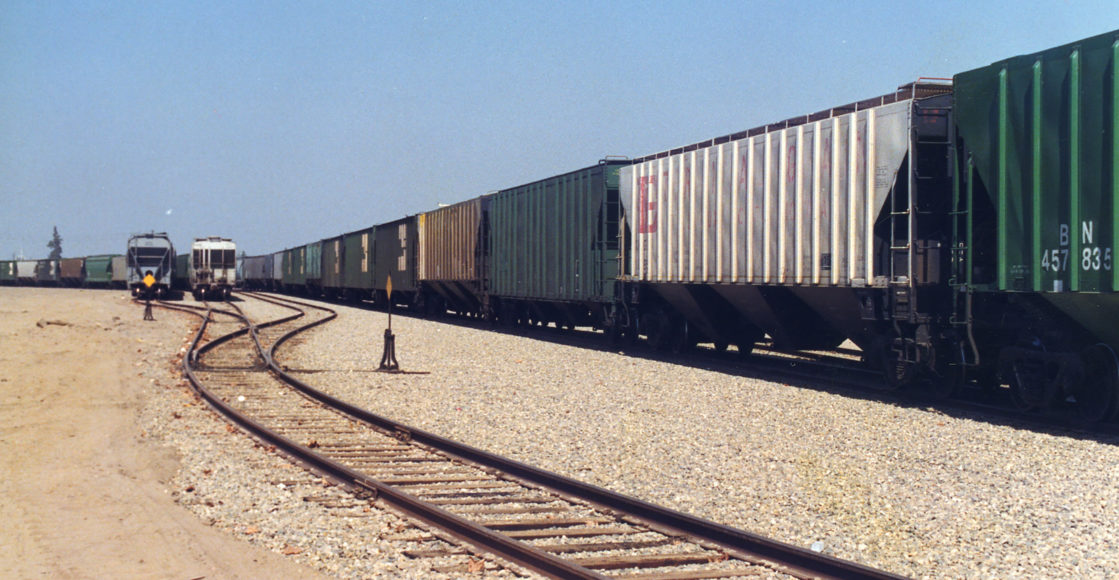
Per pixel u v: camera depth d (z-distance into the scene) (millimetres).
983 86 13422
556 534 7406
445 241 39969
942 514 8312
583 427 12688
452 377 18750
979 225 14133
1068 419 12789
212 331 30922
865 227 15461
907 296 14820
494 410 14344
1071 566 6891
